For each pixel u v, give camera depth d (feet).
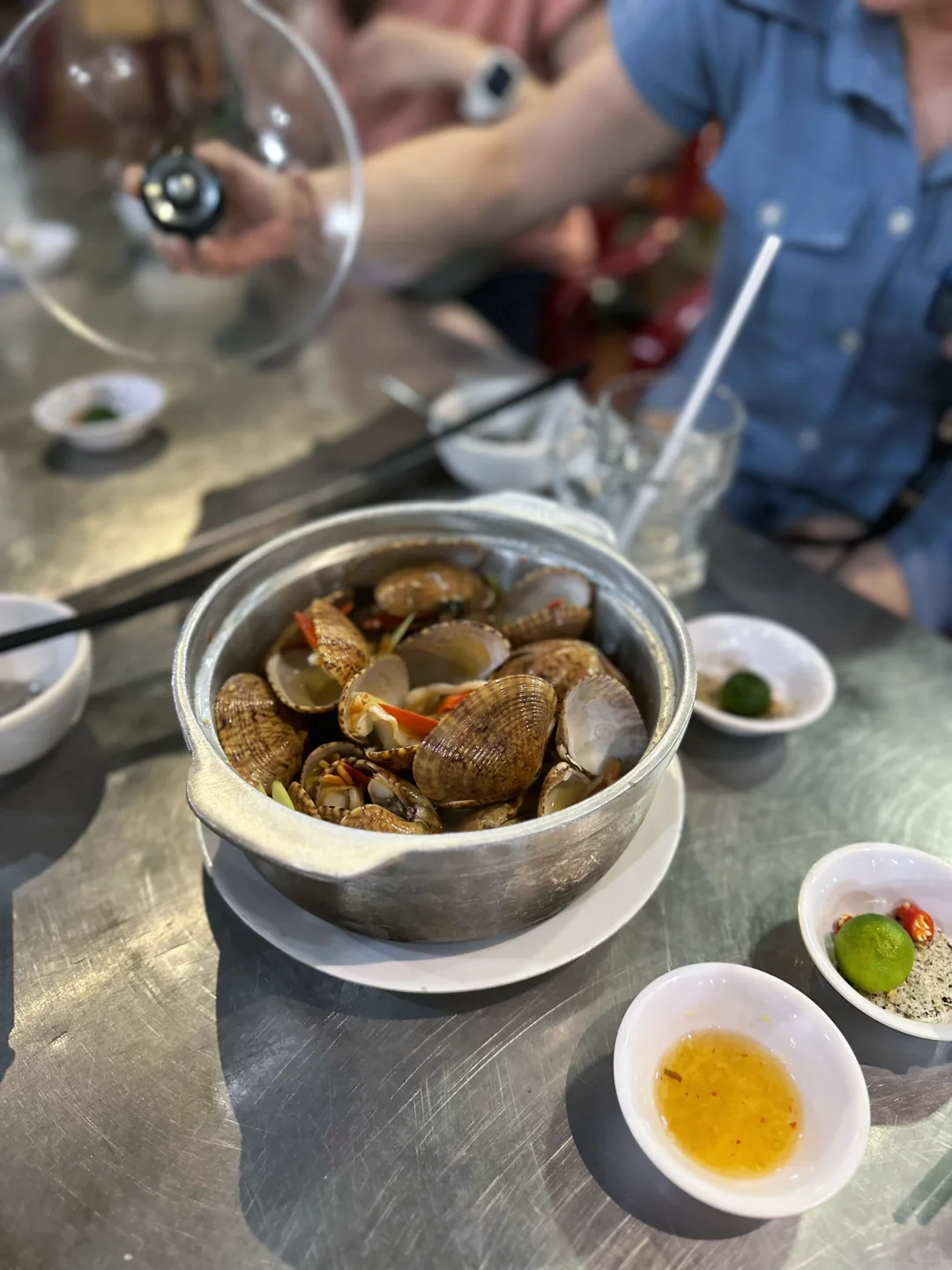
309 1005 2.04
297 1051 1.96
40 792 2.52
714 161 4.07
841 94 3.69
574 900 2.00
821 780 2.59
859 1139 1.62
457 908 1.78
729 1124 1.75
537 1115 1.86
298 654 2.35
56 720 2.48
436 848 1.58
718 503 3.67
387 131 5.91
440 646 2.28
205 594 2.10
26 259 4.23
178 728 2.72
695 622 2.91
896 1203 1.73
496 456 3.49
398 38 5.50
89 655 2.60
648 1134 1.64
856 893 2.15
